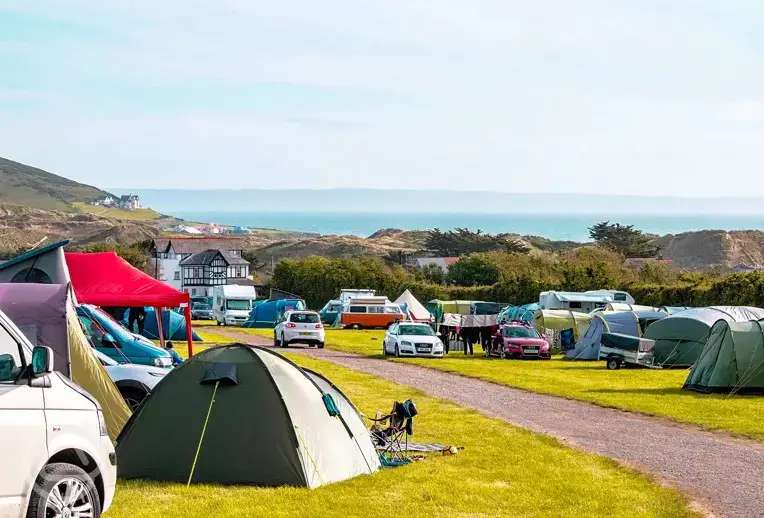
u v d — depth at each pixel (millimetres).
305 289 86688
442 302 61375
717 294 49469
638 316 39938
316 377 14781
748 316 36344
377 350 42219
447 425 19250
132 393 16859
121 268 24969
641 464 15750
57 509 9016
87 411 9664
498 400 24156
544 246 176125
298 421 13414
